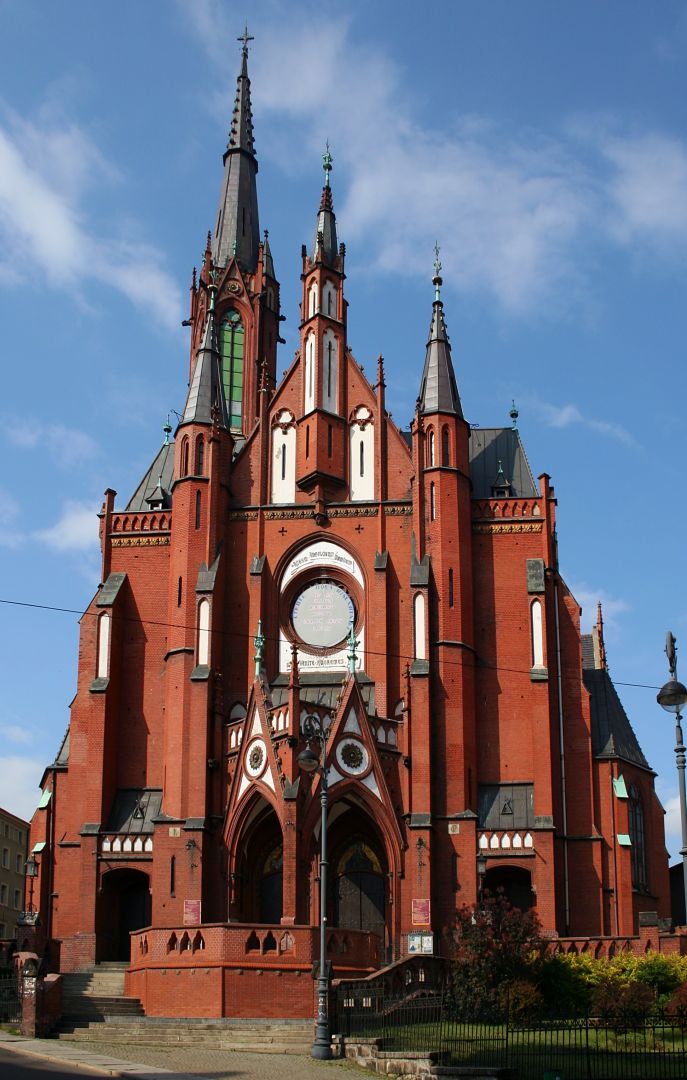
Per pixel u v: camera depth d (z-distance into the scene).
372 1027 44.75
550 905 62.56
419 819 62.47
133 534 73.06
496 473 73.81
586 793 66.69
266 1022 49.22
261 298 85.81
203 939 51.88
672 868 84.75
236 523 71.75
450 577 67.50
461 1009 48.50
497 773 66.62
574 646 69.12
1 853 129.00
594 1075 35.28
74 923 66.19
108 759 68.06
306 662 69.31
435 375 71.12
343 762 61.56
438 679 65.75
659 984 50.41
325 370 73.25
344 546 70.56
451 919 61.88
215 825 64.19
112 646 69.81
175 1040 46.78
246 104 92.62
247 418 83.25
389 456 72.12
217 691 66.50
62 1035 47.69
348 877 65.56
